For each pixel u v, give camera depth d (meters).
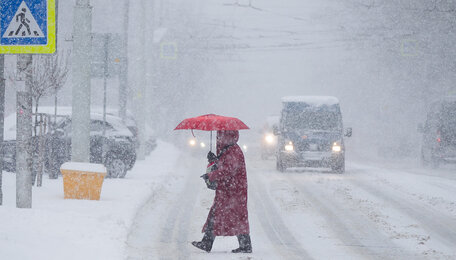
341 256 25.61
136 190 43.34
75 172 36.88
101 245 24.31
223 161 25.30
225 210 25.44
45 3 28.81
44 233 25.16
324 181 57.16
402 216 36.66
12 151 54.62
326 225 33.31
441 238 30.12
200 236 29.58
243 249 25.81
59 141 52.88
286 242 28.58
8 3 28.84
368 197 45.31
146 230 30.56
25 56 30.89
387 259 25.17
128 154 55.22
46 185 44.31
